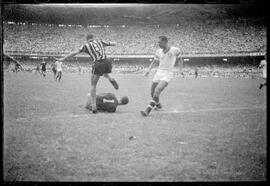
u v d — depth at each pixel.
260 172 3.69
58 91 8.31
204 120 5.60
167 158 4.03
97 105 6.21
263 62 10.36
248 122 5.41
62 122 5.38
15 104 6.46
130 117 5.78
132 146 4.33
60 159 3.98
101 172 3.70
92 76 6.01
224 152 4.21
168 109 6.56
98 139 4.65
